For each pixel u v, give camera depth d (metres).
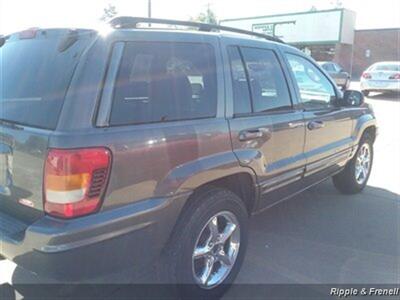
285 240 3.99
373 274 3.39
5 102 2.59
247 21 36.28
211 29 3.20
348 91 4.62
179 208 2.58
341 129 4.64
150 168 2.39
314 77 4.24
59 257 2.12
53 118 2.22
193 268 2.76
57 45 2.49
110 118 2.27
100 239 2.21
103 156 2.17
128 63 2.41
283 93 3.66
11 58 2.75
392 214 4.70
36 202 2.26
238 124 3.01
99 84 2.24
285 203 5.02
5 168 2.45
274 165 3.46
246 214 3.16
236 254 3.12
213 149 2.80
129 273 3.20
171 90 2.63
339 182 5.30
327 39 31.88
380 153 7.62
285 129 3.54
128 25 2.51
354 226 4.35
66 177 2.11
